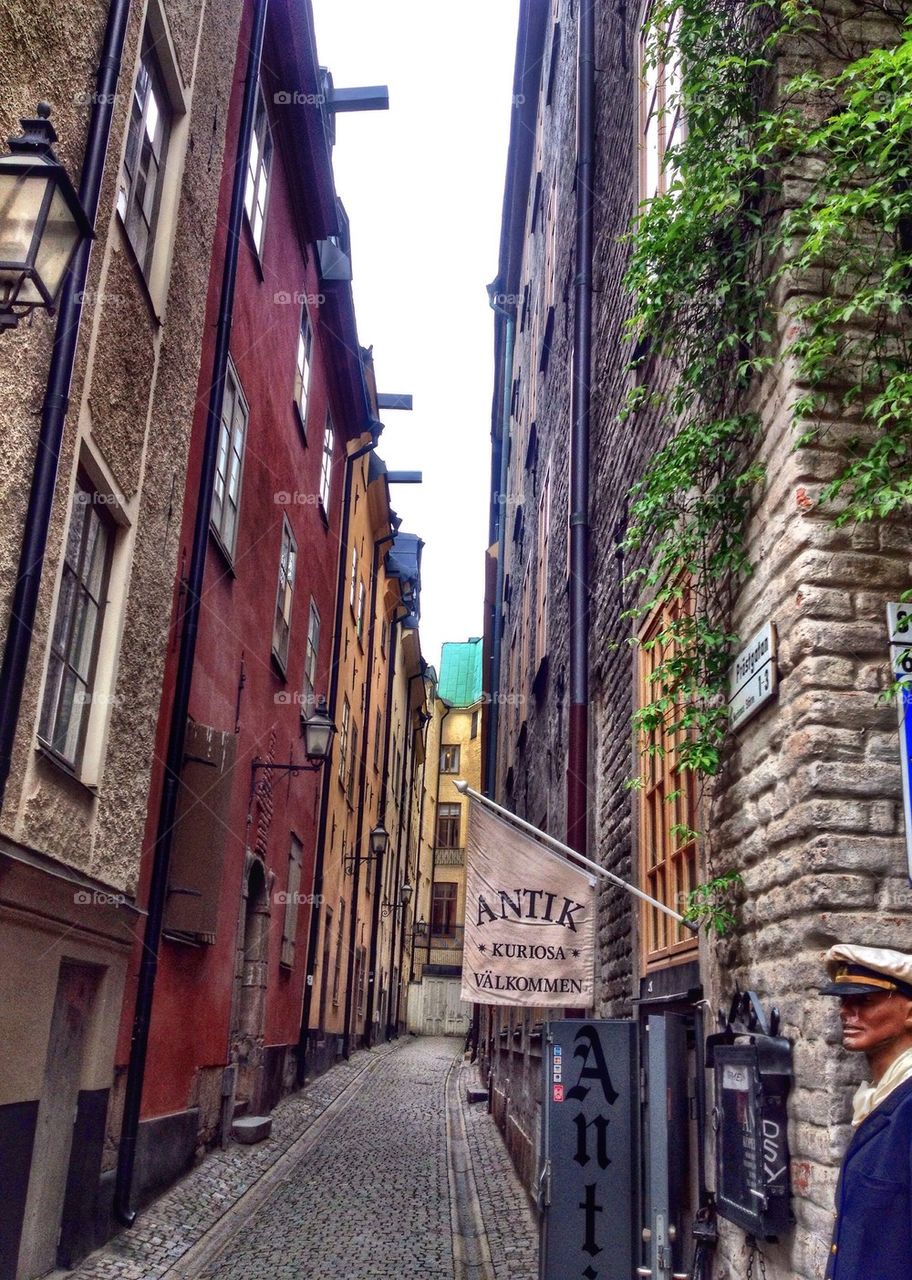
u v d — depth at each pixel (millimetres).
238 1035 12922
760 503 4449
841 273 4059
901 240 4250
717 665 4773
